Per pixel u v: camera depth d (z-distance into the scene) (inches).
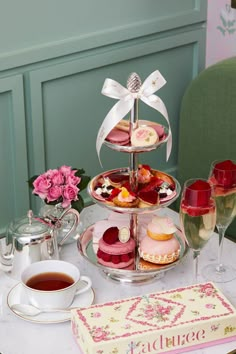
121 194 54.7
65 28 79.7
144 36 86.7
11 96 77.7
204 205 51.8
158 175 59.7
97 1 81.1
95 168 89.5
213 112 82.6
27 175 82.8
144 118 91.5
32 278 53.8
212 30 91.6
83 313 50.4
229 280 58.1
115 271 55.7
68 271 54.1
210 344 49.9
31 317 52.2
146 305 51.3
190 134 86.5
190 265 60.1
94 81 84.6
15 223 58.7
